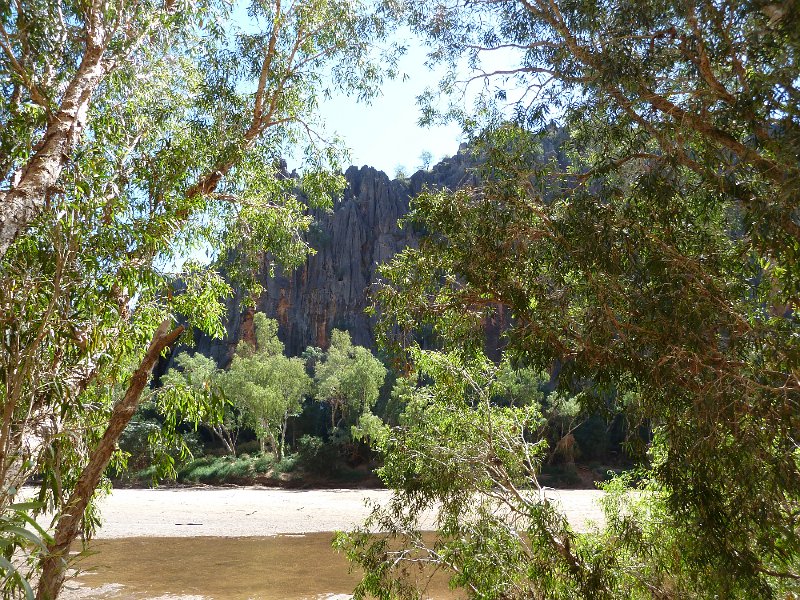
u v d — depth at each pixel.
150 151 6.95
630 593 5.42
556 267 5.06
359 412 49.75
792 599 4.96
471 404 6.48
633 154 4.90
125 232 4.68
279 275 73.25
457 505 5.70
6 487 3.20
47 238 4.22
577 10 4.78
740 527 4.26
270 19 8.89
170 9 7.36
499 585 5.22
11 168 5.02
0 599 3.05
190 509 27.52
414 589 5.98
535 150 5.80
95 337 4.44
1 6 5.34
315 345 70.62
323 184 10.02
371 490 42.00
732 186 4.29
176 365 66.69
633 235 4.64
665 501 5.19
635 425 4.80
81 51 6.38
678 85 4.75
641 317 4.54
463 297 5.55
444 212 5.34
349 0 8.85
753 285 4.90
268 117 9.01
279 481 47.31
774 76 3.73
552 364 5.23
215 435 58.03
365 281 72.69
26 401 3.84
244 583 12.89
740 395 3.96
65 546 3.97
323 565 14.90
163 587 12.48
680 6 4.16
